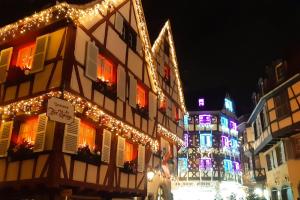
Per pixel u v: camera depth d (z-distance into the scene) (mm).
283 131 21094
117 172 13734
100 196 13922
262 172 27172
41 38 12148
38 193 11344
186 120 41375
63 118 9648
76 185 10977
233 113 45062
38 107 11234
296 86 20344
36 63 11758
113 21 14750
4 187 11062
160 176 19625
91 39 12859
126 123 14664
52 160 10203
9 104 12023
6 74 12578
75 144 11047
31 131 11586
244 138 34656
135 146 15898
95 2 13344
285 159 21672
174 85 23812
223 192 38312
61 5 11703
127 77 15344
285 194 22453
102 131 13039
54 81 11102
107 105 13320
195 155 39750
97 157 12305
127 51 15797
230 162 40875
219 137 40625
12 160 11180
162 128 19938
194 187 38625
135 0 17234
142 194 15812
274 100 22641
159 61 21391
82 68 11914
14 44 13305
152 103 17828
